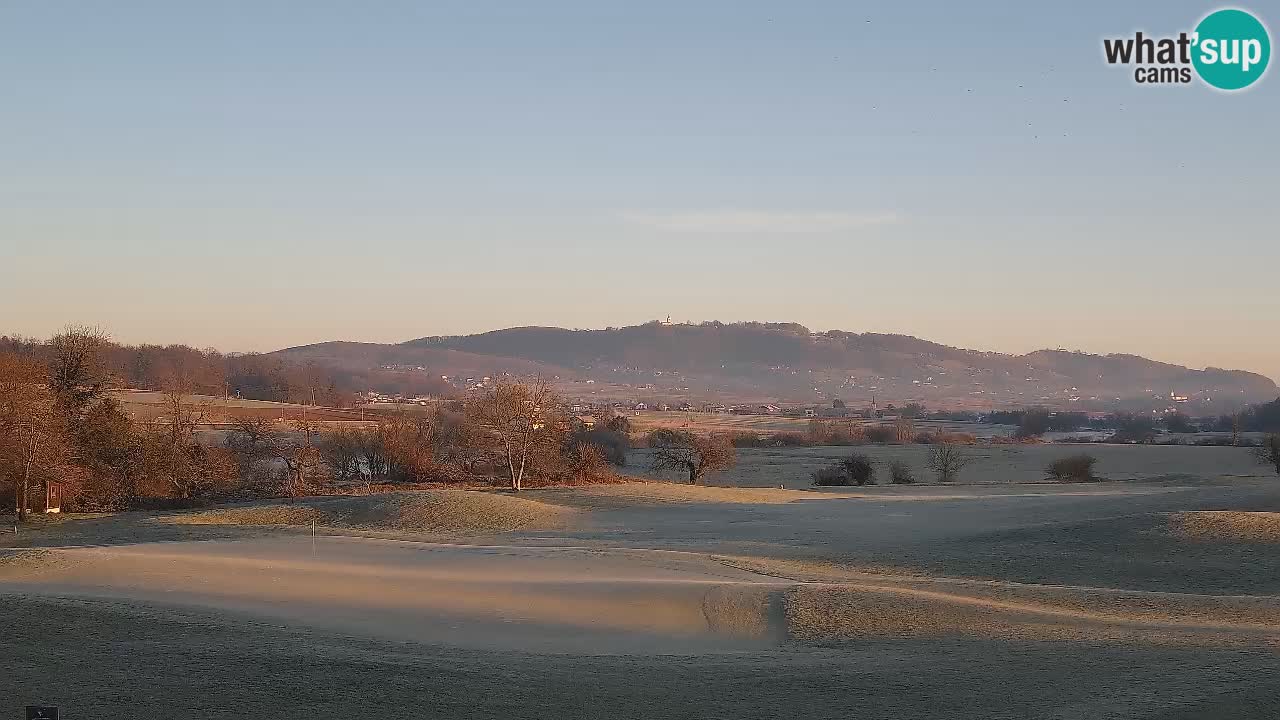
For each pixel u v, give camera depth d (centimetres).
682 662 2206
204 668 1998
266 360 19225
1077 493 8100
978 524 5600
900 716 1752
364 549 4431
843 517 6200
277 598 2978
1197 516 4484
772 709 1805
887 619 2614
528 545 4750
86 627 2320
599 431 11644
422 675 2005
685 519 6191
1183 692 1814
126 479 6962
